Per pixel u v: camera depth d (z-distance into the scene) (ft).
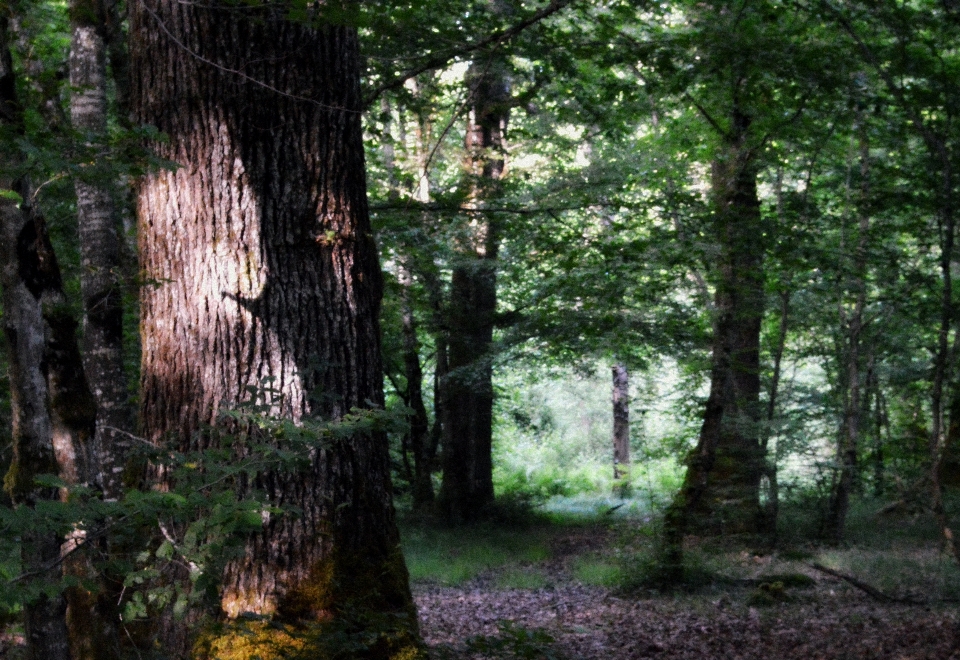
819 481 51.88
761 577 38.68
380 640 16.01
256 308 17.30
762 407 49.80
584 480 95.45
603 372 105.19
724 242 35.14
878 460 58.03
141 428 17.74
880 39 31.45
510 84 52.03
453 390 63.77
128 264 27.27
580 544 56.65
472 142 55.31
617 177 42.16
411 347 59.88
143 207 17.89
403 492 73.31
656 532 40.01
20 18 24.56
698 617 33.12
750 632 29.76
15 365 14.03
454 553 52.85
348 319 17.90
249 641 15.33
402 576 17.52
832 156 40.42
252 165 17.51
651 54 29.91
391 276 36.19
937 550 43.16
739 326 50.83
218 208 17.43
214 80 17.48
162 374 17.53
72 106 25.20
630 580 39.58
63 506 8.77
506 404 91.91
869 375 52.39
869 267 35.68
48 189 15.44
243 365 17.20
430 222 37.17
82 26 25.36
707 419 40.63
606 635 30.71
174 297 17.51
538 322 52.47
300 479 16.81
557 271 49.52
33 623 13.58
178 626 16.14
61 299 15.23
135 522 9.61
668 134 43.37
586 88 38.65
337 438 13.94
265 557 16.46
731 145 37.37
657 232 36.63
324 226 17.84
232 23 17.52
